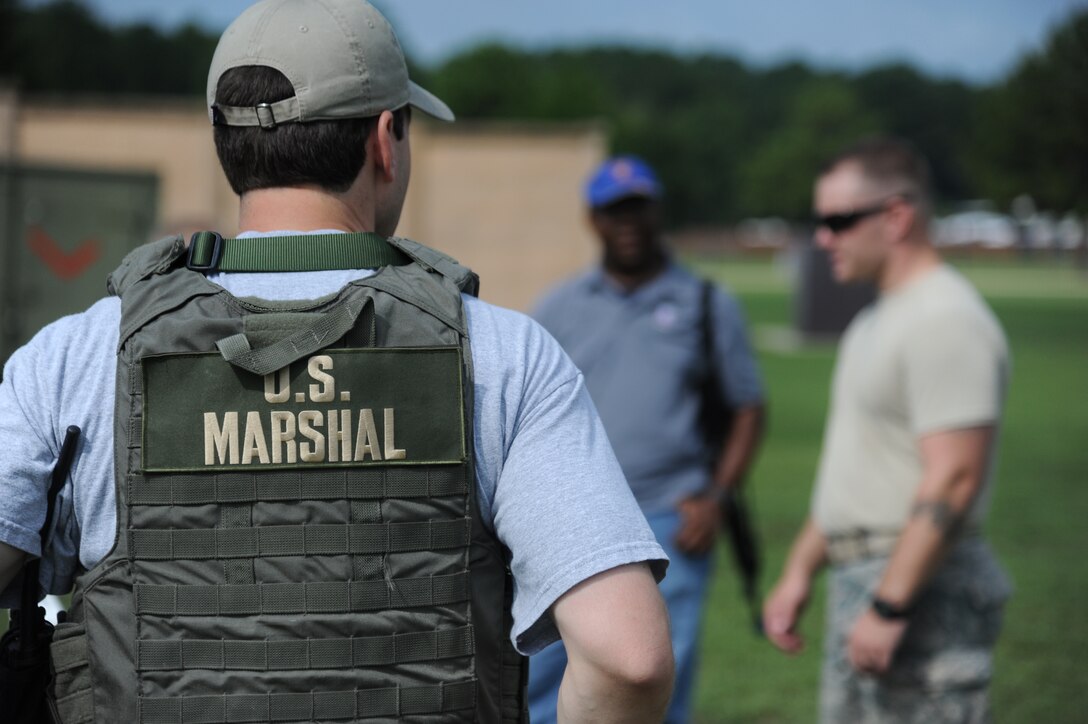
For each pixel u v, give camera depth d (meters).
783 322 25.05
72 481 1.27
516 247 13.61
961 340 2.54
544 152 13.57
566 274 13.66
